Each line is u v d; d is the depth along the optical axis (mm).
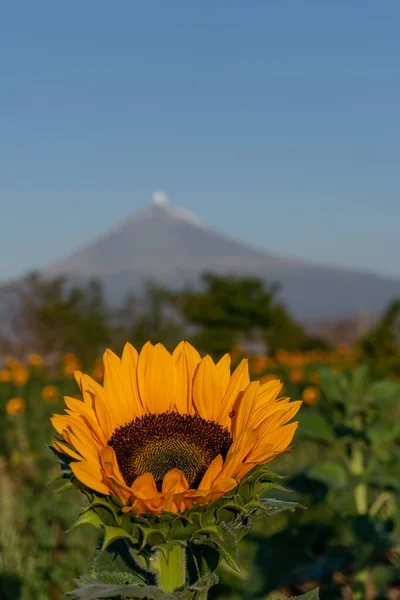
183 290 34344
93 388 1969
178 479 1588
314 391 10383
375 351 18625
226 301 32188
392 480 4340
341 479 4449
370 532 4215
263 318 32688
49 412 11477
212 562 1837
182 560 1799
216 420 1973
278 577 4441
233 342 31562
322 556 4504
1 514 6727
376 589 4723
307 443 9406
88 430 1808
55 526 6652
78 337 26156
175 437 1880
